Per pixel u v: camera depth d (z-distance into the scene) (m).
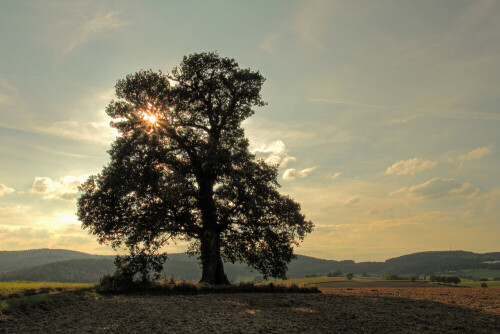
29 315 14.13
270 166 33.03
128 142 28.11
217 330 12.55
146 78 29.98
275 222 31.45
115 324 13.24
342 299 21.03
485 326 13.22
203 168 29.69
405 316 15.36
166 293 22.61
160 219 28.27
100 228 27.27
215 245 30.09
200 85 32.00
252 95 31.80
